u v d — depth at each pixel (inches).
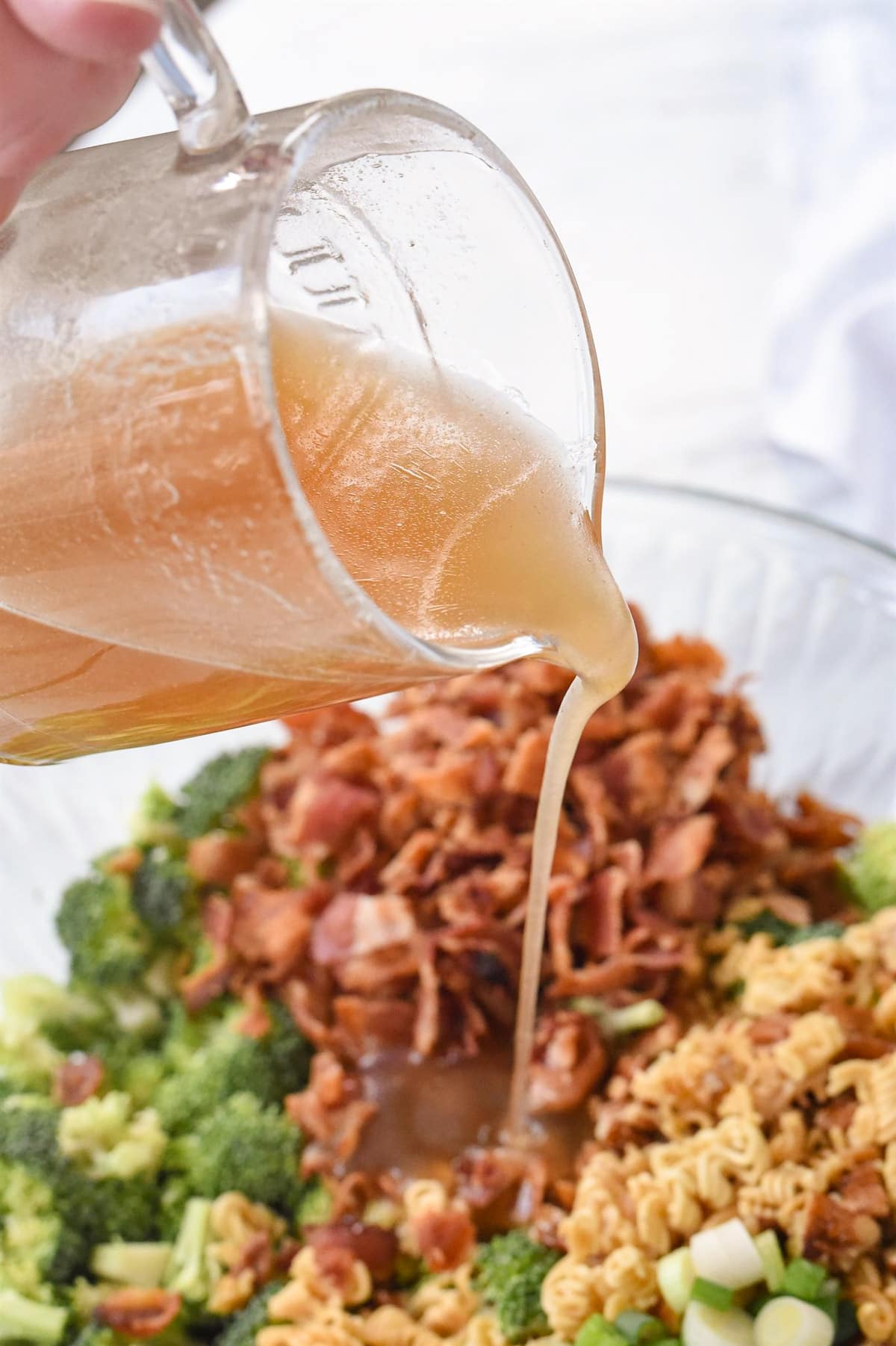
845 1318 20.4
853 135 36.3
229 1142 22.6
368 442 17.3
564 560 17.9
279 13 51.3
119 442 15.6
